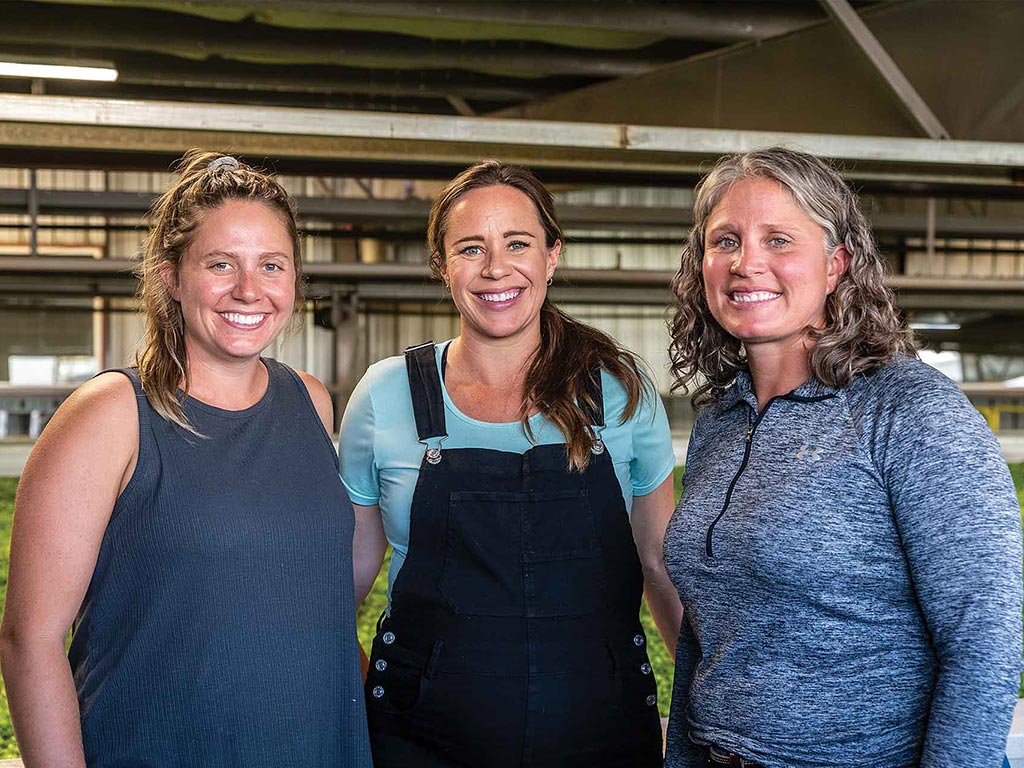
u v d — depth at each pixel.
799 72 4.49
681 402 14.80
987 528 1.11
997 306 10.70
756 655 1.28
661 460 1.77
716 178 1.43
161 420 1.40
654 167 4.01
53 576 1.30
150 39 5.22
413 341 14.41
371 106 7.23
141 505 1.36
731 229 1.37
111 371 1.42
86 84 6.55
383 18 5.13
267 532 1.41
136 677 1.35
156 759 1.35
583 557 1.63
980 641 1.09
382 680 1.67
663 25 4.63
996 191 5.80
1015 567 1.11
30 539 1.30
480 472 1.65
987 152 3.94
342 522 1.50
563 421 1.65
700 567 1.36
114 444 1.35
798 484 1.26
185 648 1.36
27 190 8.73
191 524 1.36
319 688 1.46
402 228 10.79
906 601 1.22
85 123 3.38
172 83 6.50
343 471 1.76
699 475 1.45
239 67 6.09
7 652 1.31
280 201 1.48
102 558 1.37
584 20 4.64
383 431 1.71
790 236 1.33
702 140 3.74
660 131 3.71
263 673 1.40
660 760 1.67
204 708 1.36
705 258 1.43
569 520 1.64
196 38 5.26
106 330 13.81
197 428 1.42
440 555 1.64
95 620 1.38
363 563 1.85
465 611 1.61
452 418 1.69
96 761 1.36
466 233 1.64
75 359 14.11
